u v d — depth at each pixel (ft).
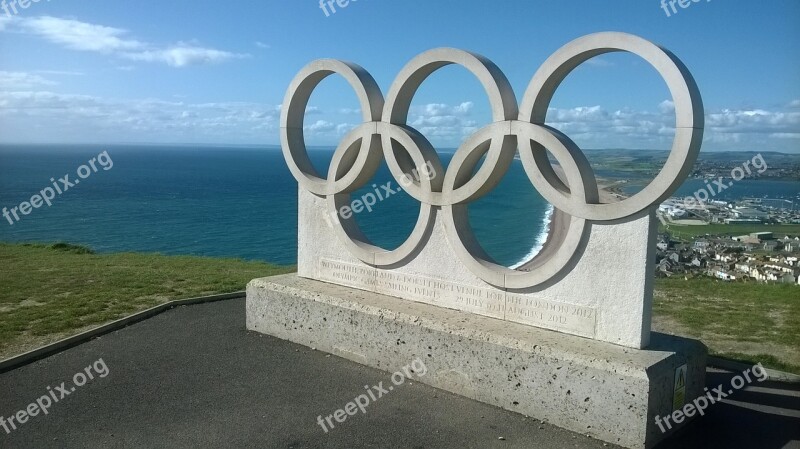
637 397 17.63
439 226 23.75
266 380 23.11
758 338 28.66
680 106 17.34
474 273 22.67
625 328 19.38
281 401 21.31
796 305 35.45
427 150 24.03
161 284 39.11
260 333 28.60
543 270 20.76
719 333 29.50
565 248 20.15
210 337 28.09
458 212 23.52
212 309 32.99
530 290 21.45
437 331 22.13
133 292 36.40
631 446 17.85
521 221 133.49
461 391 21.68
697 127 17.37
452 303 23.66
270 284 28.17
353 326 24.82
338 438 18.71
